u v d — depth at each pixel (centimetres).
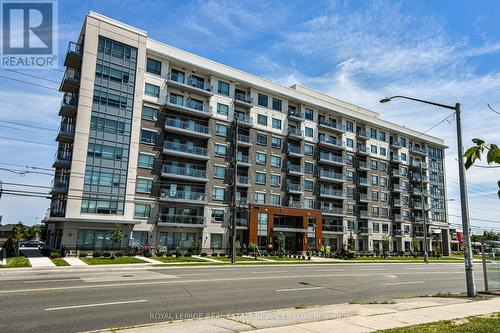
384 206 7325
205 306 1184
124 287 1518
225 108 5331
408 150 8069
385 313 1073
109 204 4119
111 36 4344
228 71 5384
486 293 1609
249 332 827
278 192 5694
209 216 4906
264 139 5681
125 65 4403
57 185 4131
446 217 8531
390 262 4422
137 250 4028
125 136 4303
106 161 4156
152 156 4572
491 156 438
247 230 5125
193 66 5028
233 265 3120
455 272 2994
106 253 3656
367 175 7112
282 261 3825
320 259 4581
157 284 1633
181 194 4656
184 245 4656
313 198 6153
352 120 7031
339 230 6444
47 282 1650
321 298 1416
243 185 5250
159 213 4519
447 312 1100
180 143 4891
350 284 1906
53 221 4178
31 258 3212
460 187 1596
